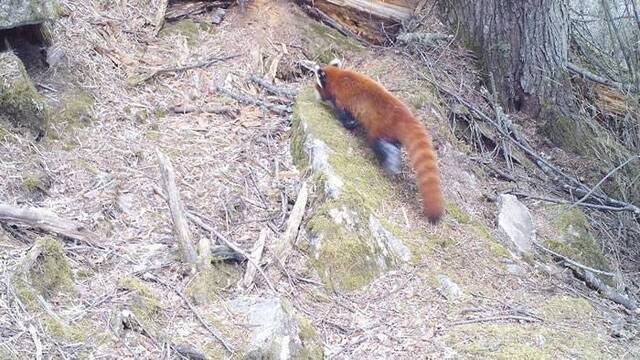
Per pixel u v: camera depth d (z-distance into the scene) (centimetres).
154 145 451
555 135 569
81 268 382
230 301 385
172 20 529
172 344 361
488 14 567
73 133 443
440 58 563
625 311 452
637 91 575
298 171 452
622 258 526
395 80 529
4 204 386
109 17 508
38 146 427
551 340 394
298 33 540
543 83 569
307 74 527
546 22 563
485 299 418
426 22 578
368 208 427
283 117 488
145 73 489
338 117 472
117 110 464
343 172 440
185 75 498
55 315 358
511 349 382
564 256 476
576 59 617
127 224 409
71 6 497
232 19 537
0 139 418
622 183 549
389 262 420
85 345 353
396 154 457
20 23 441
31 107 430
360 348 384
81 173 421
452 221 456
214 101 488
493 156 537
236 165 451
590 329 413
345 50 545
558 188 536
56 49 467
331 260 411
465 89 556
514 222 478
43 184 409
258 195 438
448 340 388
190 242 399
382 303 405
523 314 412
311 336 379
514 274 442
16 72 431
